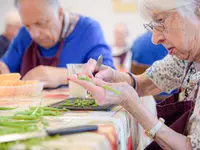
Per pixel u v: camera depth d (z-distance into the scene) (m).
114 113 1.19
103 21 6.51
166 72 1.56
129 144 1.24
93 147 0.76
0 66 2.33
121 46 5.79
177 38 1.21
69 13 2.37
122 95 1.15
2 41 4.01
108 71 1.54
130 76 1.60
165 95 2.18
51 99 1.52
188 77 1.36
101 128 0.95
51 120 1.06
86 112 1.21
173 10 1.19
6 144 0.76
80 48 2.26
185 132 1.20
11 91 1.59
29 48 2.36
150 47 2.61
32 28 2.17
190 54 1.26
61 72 1.99
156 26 1.26
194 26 1.21
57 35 2.23
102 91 1.13
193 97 1.30
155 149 1.28
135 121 1.40
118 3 6.40
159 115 1.34
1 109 1.25
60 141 0.81
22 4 2.13
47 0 2.13
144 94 1.62
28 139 0.80
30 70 2.15
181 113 1.31
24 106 1.33
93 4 6.51
